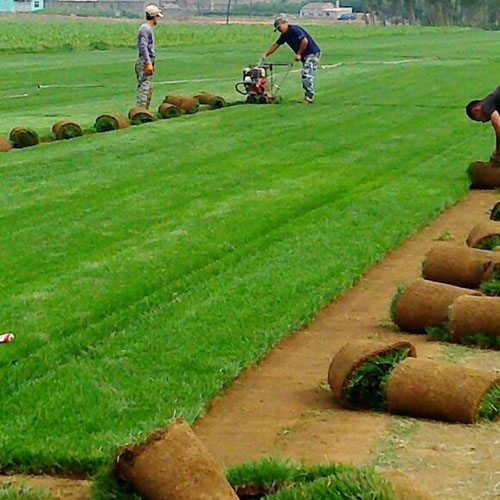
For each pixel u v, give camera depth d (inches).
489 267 415.5
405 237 542.3
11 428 301.6
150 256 498.6
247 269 474.9
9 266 484.1
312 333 395.9
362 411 316.8
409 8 5305.1
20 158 793.6
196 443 242.8
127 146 845.8
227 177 702.5
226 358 358.6
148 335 384.8
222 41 2896.2
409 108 1103.0
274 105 1133.7
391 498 231.8
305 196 636.7
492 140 864.3
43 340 382.6
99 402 319.9
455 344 373.1
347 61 1889.8
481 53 2165.4
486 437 294.7
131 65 1831.9
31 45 2608.3
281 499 238.8
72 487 271.1
